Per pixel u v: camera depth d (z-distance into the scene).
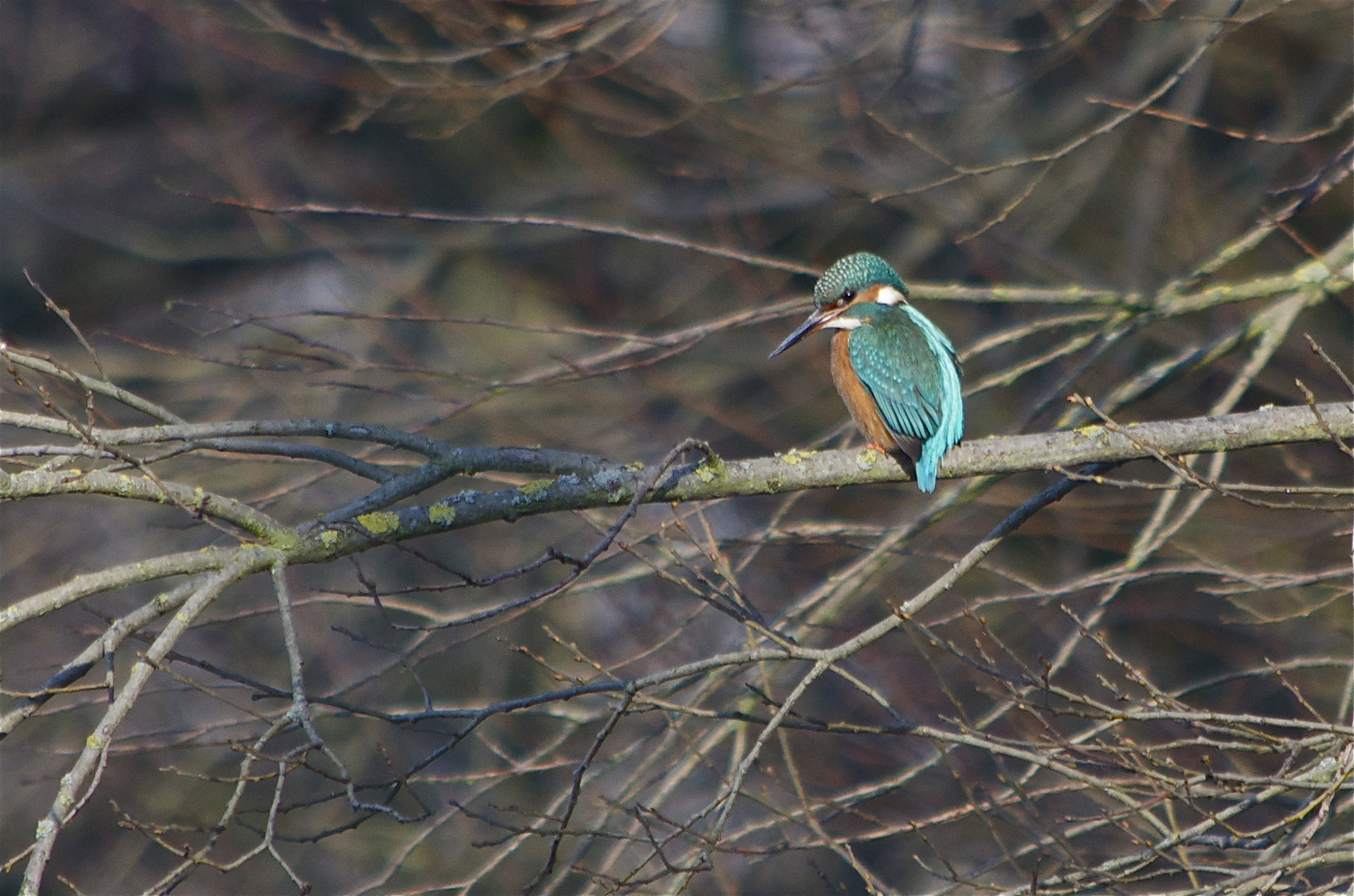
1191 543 13.92
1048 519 13.26
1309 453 13.30
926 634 6.55
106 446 5.85
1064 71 15.49
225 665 15.30
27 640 15.14
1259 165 14.66
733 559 11.41
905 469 7.30
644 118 13.81
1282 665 7.70
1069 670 13.23
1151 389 9.01
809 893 13.16
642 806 6.54
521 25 11.06
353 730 15.39
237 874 14.61
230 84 17.81
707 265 15.56
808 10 11.13
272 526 6.40
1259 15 8.62
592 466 6.89
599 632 15.28
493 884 14.10
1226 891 5.73
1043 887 6.19
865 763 12.24
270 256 17.94
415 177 18.03
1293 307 9.07
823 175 12.86
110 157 18.98
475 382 8.79
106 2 18.62
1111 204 16.08
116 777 14.56
